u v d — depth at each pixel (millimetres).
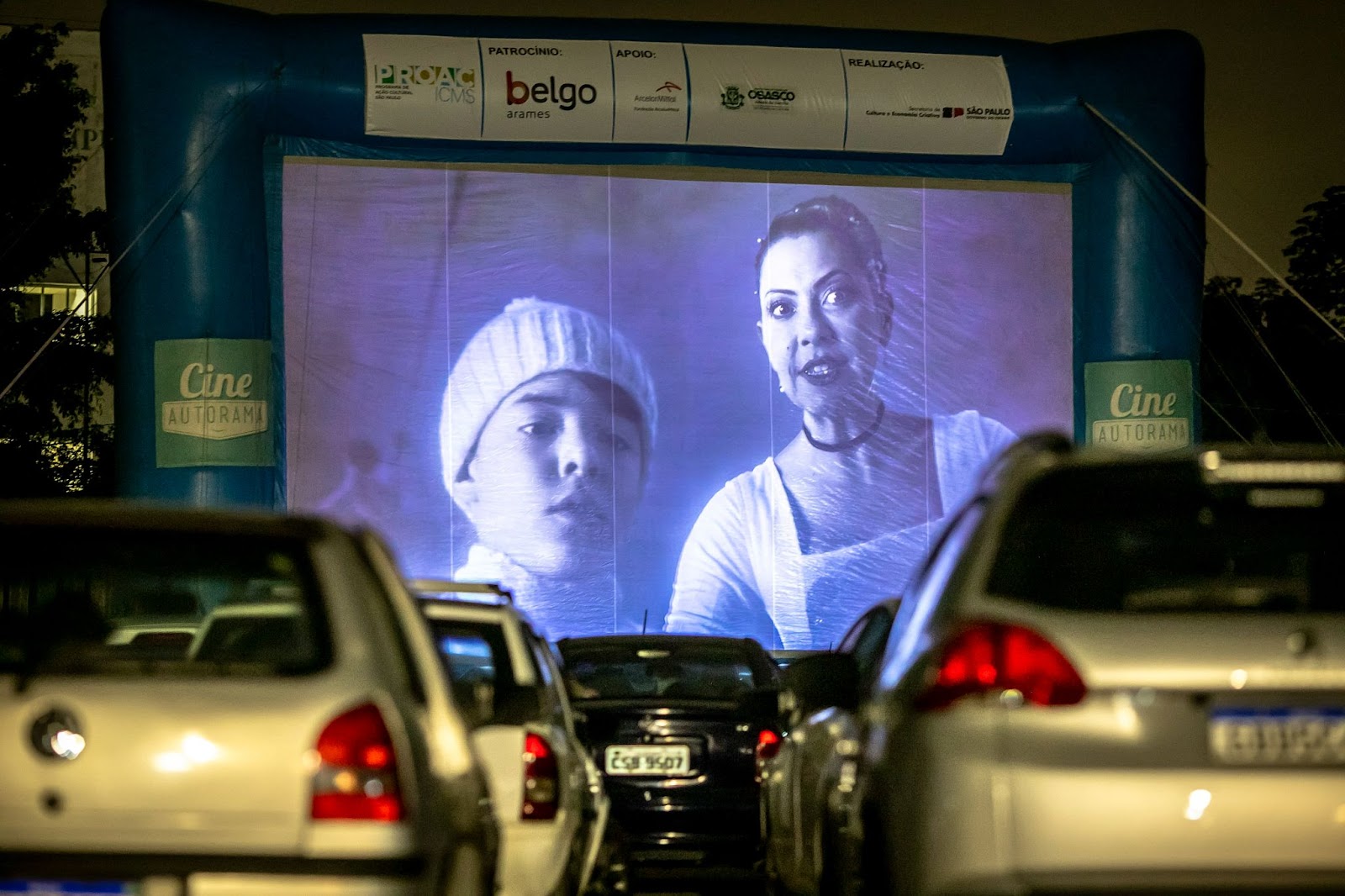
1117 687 5340
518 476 23750
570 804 8945
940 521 24594
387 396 23531
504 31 23750
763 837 11430
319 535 5852
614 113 23531
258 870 5355
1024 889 5270
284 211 23312
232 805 5383
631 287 24156
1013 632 5453
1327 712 5336
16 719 5410
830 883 7555
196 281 22750
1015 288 24906
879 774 5910
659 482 24078
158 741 5395
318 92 23016
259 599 7332
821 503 24359
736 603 24094
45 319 49344
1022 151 24703
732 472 24234
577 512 23828
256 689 5484
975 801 5359
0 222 48844
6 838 5348
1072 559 5625
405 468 23531
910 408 24641
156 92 22750
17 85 49406
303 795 5418
